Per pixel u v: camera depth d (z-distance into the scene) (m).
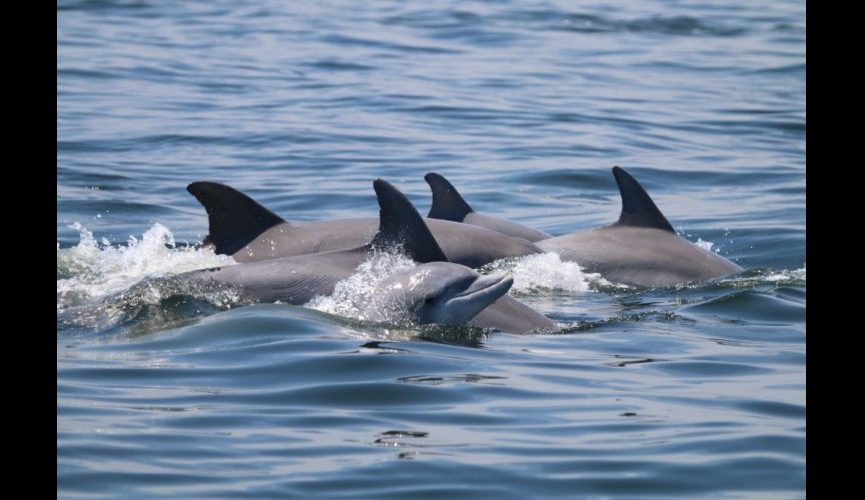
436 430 28.02
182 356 33.09
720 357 35.31
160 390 30.27
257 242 46.53
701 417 29.41
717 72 104.38
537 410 29.66
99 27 116.88
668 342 37.19
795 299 43.25
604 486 25.05
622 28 127.69
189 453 26.16
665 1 149.25
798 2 147.00
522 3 142.88
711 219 61.03
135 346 34.09
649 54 112.56
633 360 34.84
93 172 67.25
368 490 24.50
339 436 27.44
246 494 24.09
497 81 97.62
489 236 50.22
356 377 31.52
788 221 60.06
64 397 29.53
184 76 95.50
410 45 113.88
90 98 86.12
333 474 25.23
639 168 71.75
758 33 125.50
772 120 85.69
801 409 30.16
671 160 74.12
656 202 65.38
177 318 36.88
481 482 25.06
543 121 83.75
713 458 26.61
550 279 48.62
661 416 29.45
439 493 24.45
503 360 34.19
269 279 39.31
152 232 55.94
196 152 73.06
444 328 36.88
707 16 136.12
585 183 69.31
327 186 65.94
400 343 34.91
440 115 84.88
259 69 99.75
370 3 141.00
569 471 25.73
